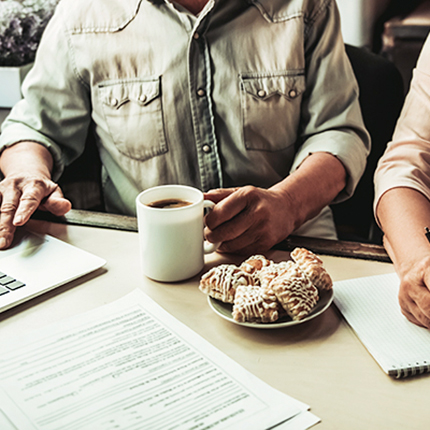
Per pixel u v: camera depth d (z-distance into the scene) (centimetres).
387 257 77
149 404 49
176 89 111
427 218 75
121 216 93
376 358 55
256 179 118
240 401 50
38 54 119
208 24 107
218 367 54
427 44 93
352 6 209
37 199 87
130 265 77
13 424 47
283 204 84
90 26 114
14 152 110
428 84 90
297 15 111
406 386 52
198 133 113
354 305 65
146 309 65
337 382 52
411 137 90
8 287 69
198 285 72
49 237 84
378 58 127
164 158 117
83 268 74
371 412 48
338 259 78
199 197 74
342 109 115
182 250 70
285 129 115
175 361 55
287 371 54
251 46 110
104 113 118
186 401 50
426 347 57
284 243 83
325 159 103
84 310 66
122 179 125
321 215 126
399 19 225
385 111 128
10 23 162
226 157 116
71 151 122
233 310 61
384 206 81
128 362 55
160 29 110
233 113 111
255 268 68
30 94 117
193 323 63
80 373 54
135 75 113
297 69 112
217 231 77
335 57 115
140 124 114
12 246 81
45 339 59
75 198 122
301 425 47
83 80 118
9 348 58
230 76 110
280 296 61
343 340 59
